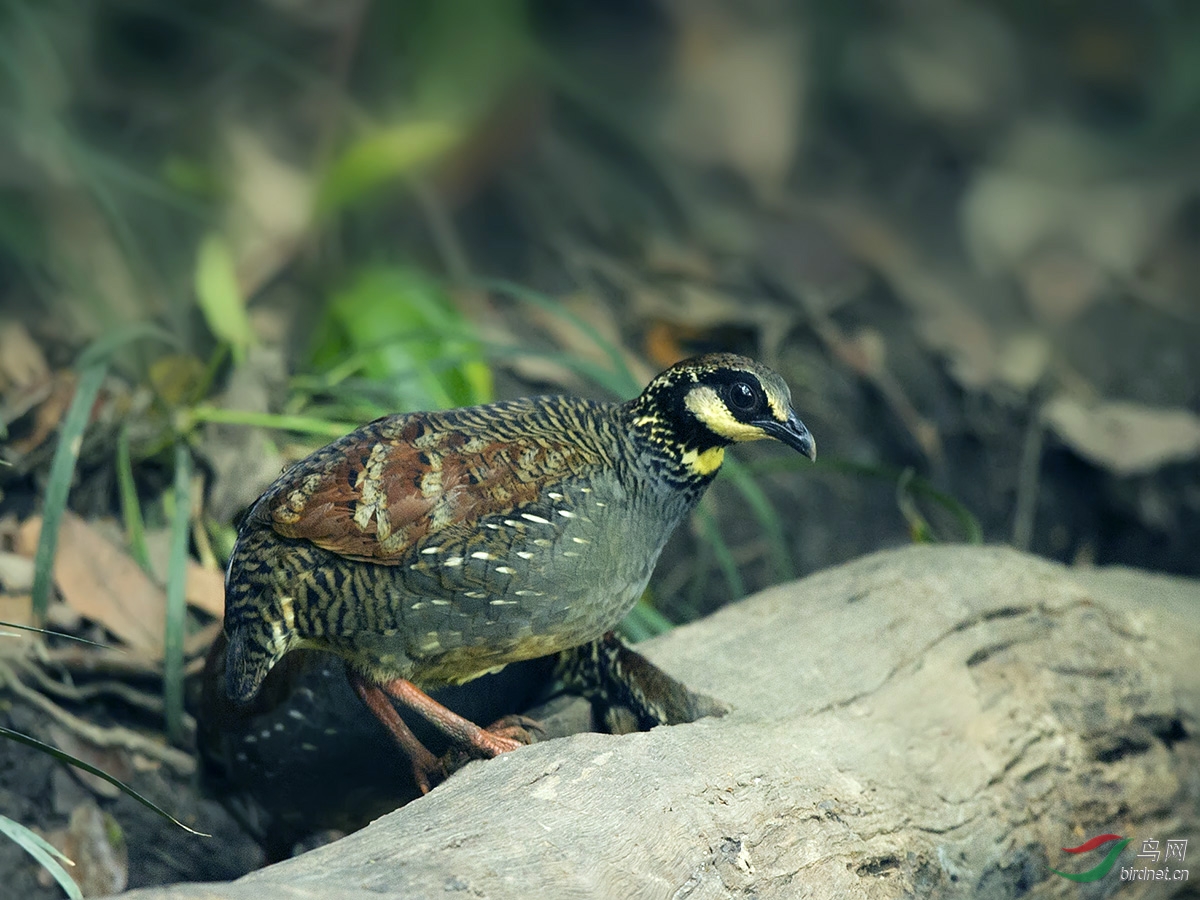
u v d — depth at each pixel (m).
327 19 12.17
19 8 10.88
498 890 4.57
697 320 11.57
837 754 6.26
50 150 10.23
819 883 5.55
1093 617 7.60
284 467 8.64
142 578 8.12
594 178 12.95
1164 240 14.16
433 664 5.89
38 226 9.97
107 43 11.74
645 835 5.17
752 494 9.32
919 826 6.16
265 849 7.16
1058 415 11.73
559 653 6.68
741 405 6.17
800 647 7.06
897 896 5.87
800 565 10.65
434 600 5.61
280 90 11.93
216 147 11.38
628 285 11.91
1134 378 12.65
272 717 6.50
